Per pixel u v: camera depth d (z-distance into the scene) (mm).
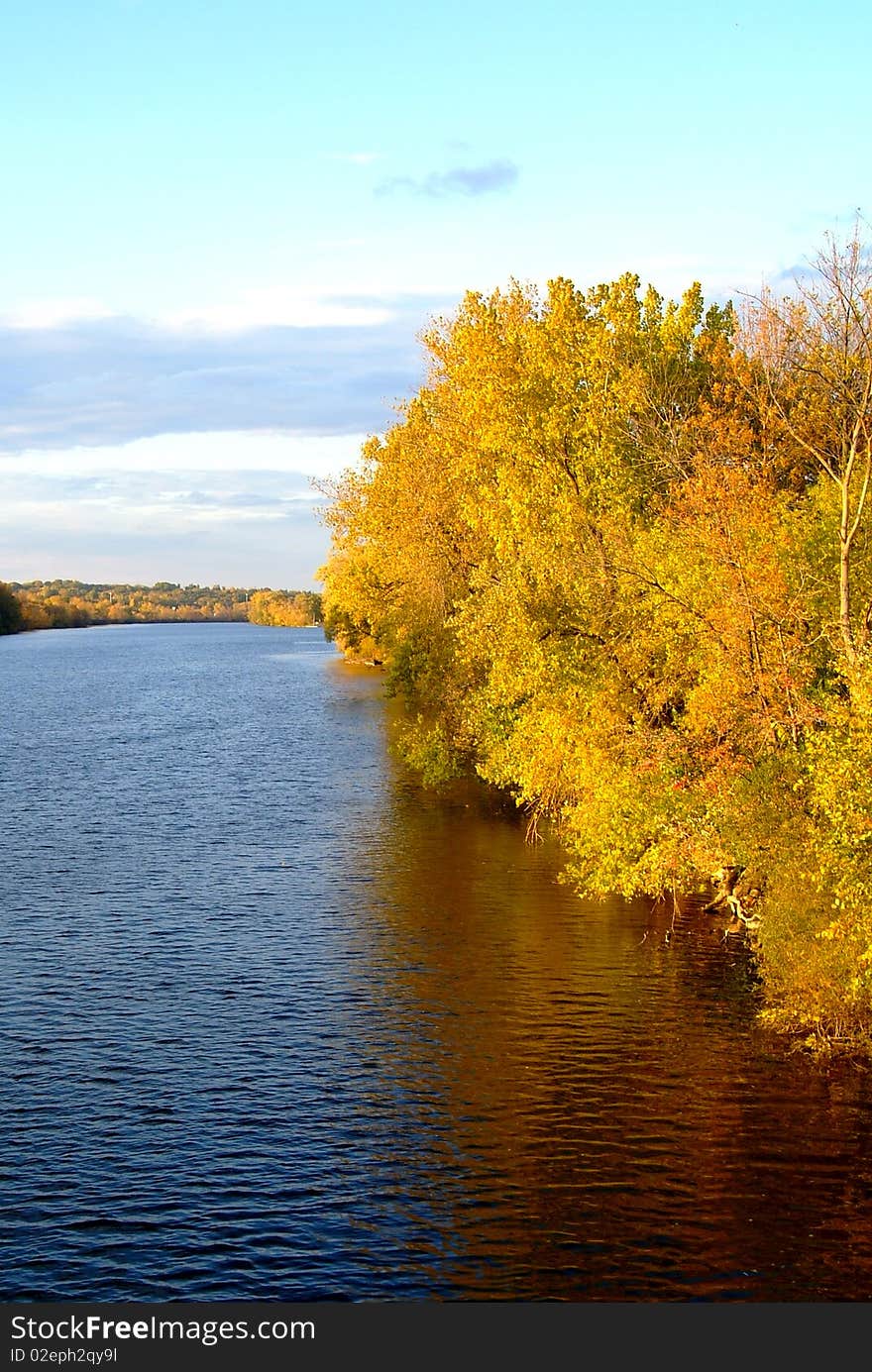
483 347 34812
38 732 69812
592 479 31797
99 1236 15062
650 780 24828
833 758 18922
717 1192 15891
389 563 51469
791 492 27922
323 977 24250
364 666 132125
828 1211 15422
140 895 30625
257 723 74188
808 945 20266
